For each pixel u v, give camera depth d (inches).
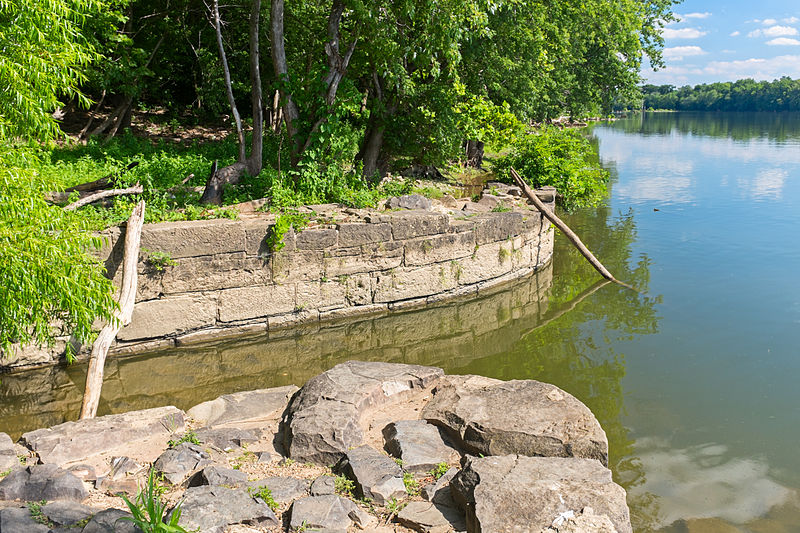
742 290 450.9
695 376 314.8
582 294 454.6
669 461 235.9
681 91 6993.1
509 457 181.0
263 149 705.0
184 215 379.2
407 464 192.2
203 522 153.8
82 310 241.4
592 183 743.7
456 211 482.0
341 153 524.1
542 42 826.8
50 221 234.1
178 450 196.2
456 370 330.0
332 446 200.2
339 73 527.8
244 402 247.3
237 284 364.5
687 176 1017.5
